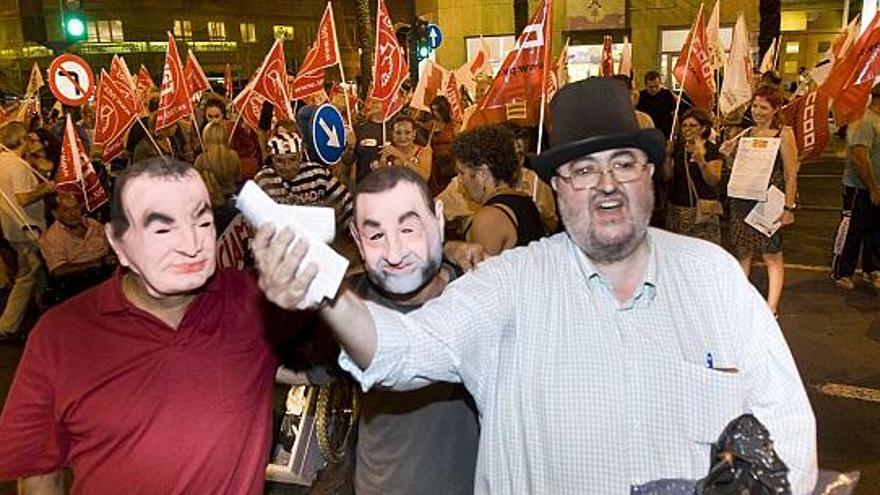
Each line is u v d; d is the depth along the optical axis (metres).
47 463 1.81
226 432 1.82
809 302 6.78
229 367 1.83
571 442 1.61
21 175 6.64
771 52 12.46
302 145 5.49
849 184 7.10
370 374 1.57
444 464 2.07
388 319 1.60
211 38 41.81
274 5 42.47
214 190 7.57
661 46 25.44
